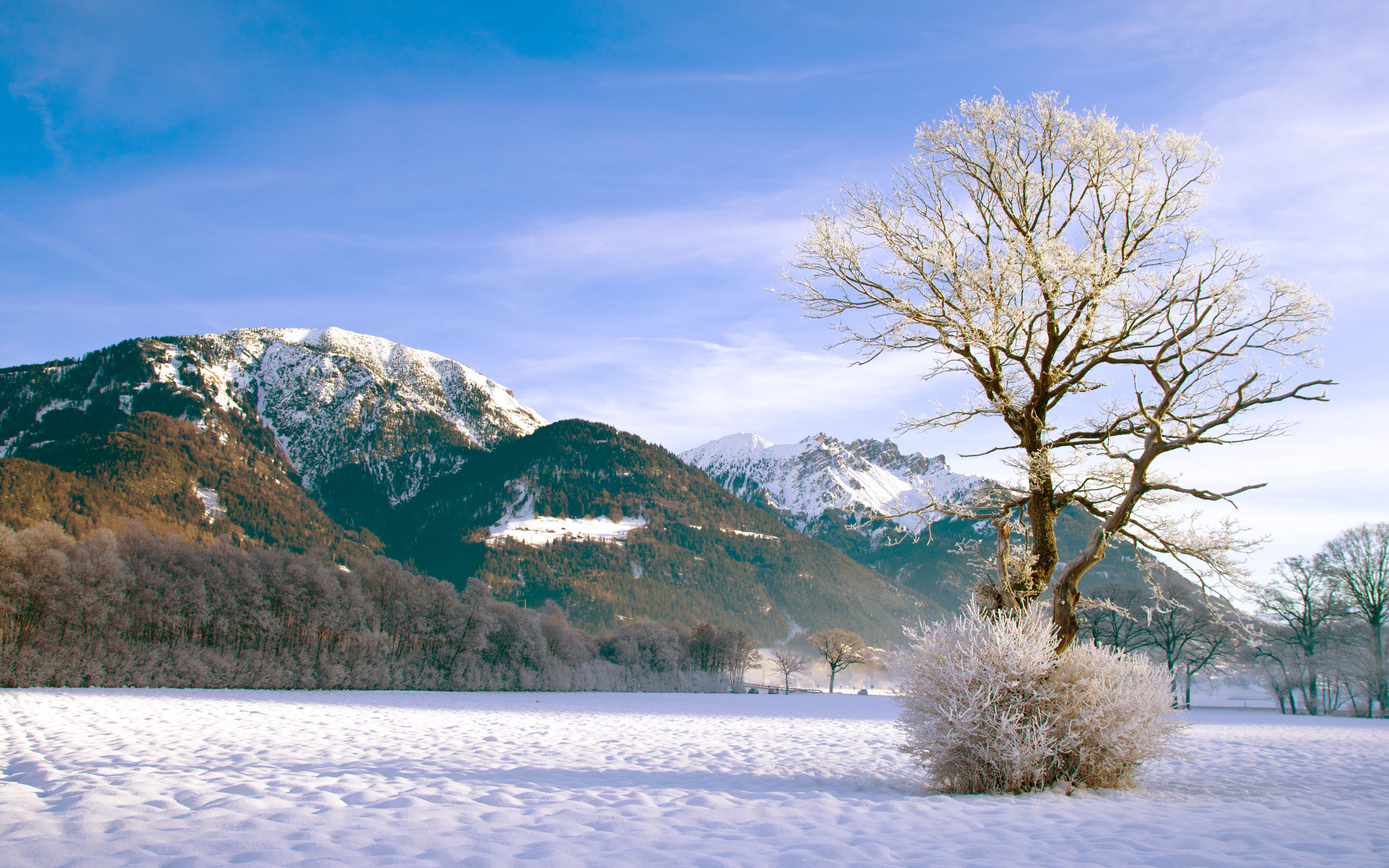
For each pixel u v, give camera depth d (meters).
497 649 87.06
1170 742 12.34
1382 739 29.38
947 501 14.45
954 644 11.87
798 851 6.86
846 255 14.44
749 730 28.61
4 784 9.77
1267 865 6.67
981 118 14.45
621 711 45.06
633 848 6.86
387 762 14.48
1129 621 54.44
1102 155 13.90
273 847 6.47
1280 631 60.84
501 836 7.20
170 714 28.19
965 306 13.53
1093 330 14.06
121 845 6.43
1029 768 11.19
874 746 21.33
